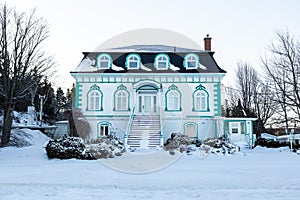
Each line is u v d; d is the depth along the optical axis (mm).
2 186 9852
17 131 30672
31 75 27141
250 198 8289
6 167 14469
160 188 9594
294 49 32344
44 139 31953
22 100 32250
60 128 33156
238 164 16141
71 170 13492
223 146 22094
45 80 37125
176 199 8148
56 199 8133
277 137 43594
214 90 29344
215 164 16109
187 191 9156
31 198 8227
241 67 51938
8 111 25391
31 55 27000
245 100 44438
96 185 10055
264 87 43219
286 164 16141
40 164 15602
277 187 9766
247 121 30219
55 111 56562
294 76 31391
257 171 13461
